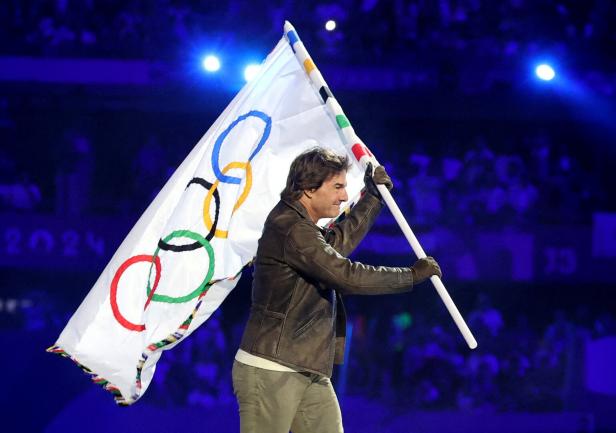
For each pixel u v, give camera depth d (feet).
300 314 40.14
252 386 40.19
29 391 127.95
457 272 145.59
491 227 146.20
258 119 46.88
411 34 153.89
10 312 153.99
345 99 158.20
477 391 125.18
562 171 157.89
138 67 155.02
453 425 120.06
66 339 44.04
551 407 125.49
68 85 157.99
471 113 160.25
